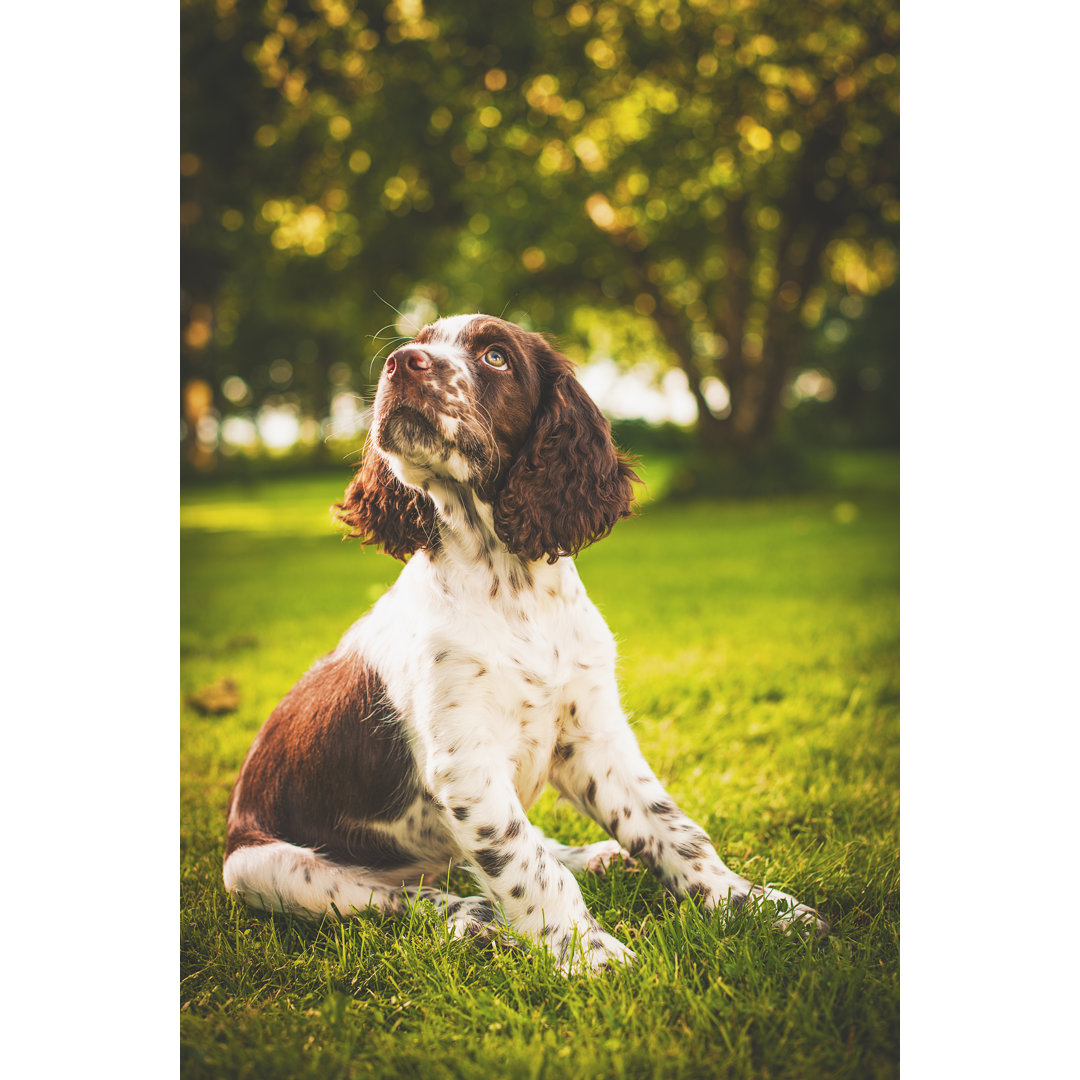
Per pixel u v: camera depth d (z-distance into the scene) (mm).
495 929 2219
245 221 13727
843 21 11992
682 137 12703
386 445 2312
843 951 2057
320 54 11570
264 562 10516
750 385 16547
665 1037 1790
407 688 2305
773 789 3088
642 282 16609
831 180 14438
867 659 4938
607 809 2416
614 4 12070
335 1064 1795
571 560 2473
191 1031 1952
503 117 11898
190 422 25688
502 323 2510
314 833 2480
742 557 9273
